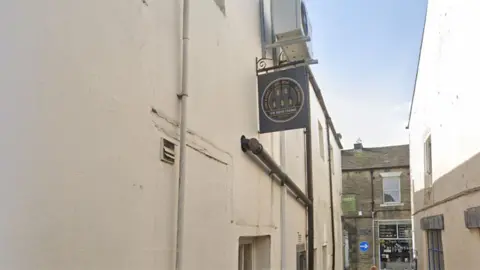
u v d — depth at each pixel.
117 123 2.07
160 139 2.49
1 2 1.46
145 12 2.41
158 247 2.40
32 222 1.54
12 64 1.48
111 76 2.04
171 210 2.57
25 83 1.53
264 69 4.85
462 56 5.38
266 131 4.62
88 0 1.90
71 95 1.76
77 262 1.75
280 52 5.79
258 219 4.59
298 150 7.45
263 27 5.21
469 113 5.04
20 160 1.50
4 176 1.43
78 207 1.77
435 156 7.83
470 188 5.05
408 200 19.86
